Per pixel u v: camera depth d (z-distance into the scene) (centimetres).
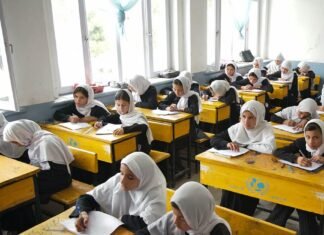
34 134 230
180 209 118
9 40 300
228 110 402
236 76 541
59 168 221
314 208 177
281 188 186
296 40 674
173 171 320
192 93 373
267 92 482
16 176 186
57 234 138
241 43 682
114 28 419
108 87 416
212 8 553
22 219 214
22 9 306
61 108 347
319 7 635
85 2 383
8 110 304
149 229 133
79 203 153
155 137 324
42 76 330
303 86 603
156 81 460
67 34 375
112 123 318
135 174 147
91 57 402
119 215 155
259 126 229
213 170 213
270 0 690
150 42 470
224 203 223
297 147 214
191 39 500
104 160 269
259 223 135
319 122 200
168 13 491
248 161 204
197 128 366
